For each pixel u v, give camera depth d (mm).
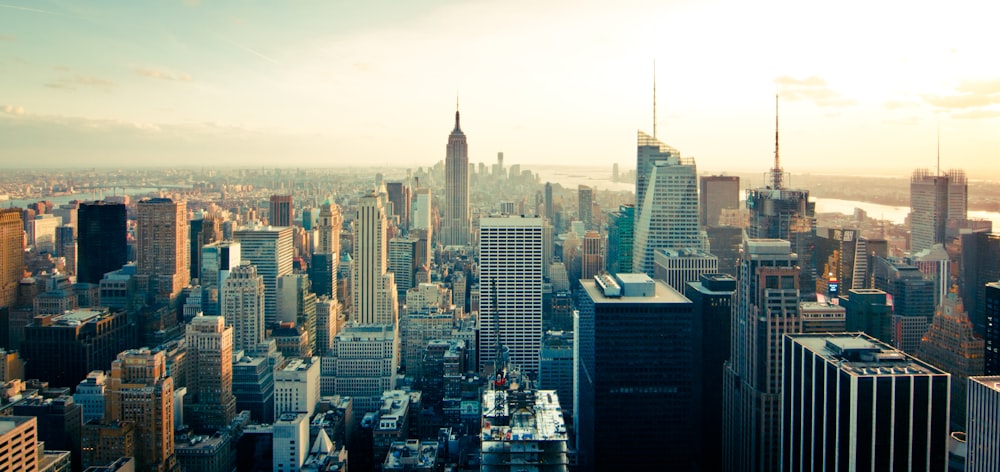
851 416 184500
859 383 182750
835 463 193250
